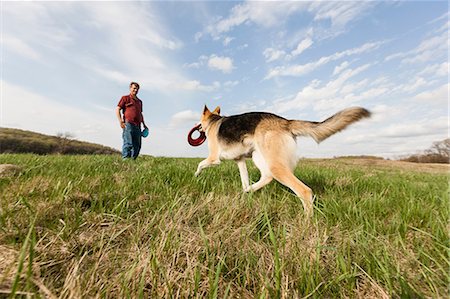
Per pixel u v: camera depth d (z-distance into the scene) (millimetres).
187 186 3375
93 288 1193
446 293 1339
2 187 2783
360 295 1321
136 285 1279
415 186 4926
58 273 1392
